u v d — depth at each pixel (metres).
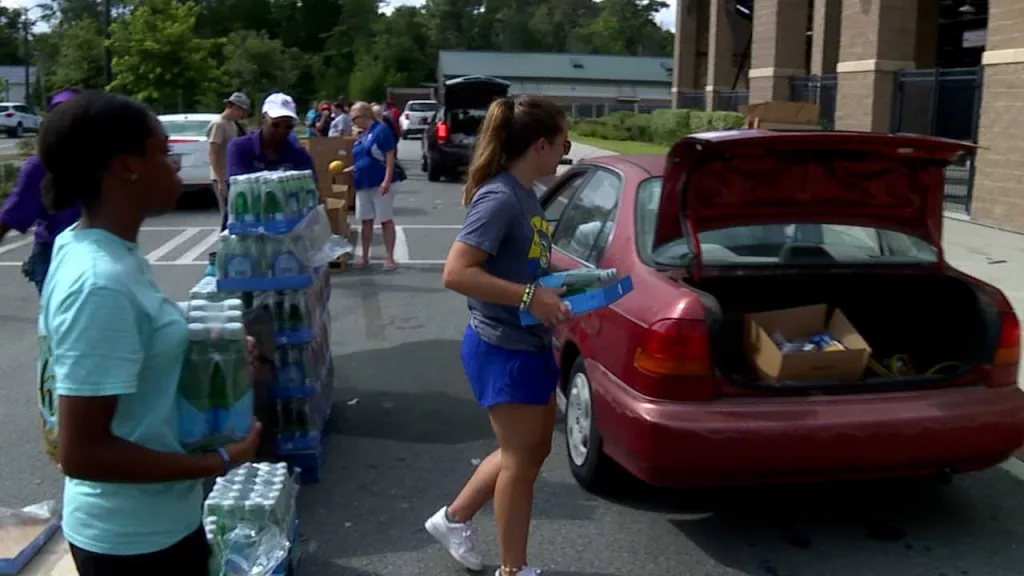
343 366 7.18
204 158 16.20
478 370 3.57
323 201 10.91
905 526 4.59
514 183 3.50
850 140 4.26
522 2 131.50
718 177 4.50
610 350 4.44
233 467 2.25
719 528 4.55
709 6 34.16
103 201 2.10
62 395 1.95
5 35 84.62
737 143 4.21
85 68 35.69
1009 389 4.34
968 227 12.87
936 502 4.85
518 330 3.49
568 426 5.07
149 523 2.18
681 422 3.96
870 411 4.07
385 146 10.48
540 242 3.54
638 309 4.26
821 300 4.94
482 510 4.77
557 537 4.43
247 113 10.34
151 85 28.84
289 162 6.38
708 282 4.52
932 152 4.43
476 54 77.38
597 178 5.62
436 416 6.11
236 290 4.68
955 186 15.88
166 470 2.08
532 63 77.25
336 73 89.81
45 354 2.14
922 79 16.28
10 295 9.60
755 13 24.53
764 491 4.96
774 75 23.53
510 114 3.49
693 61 35.12
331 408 5.91
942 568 4.18
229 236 4.67
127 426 2.08
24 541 4.15
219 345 2.22
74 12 73.88
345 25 99.50
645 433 4.01
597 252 5.04
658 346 4.05
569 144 3.61
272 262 4.67
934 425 4.08
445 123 21.83
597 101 71.31
